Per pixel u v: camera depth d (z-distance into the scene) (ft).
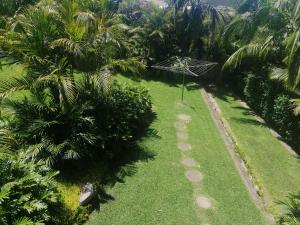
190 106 38.32
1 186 15.62
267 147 30.48
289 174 26.02
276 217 20.16
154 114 34.22
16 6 36.99
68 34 22.38
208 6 48.83
